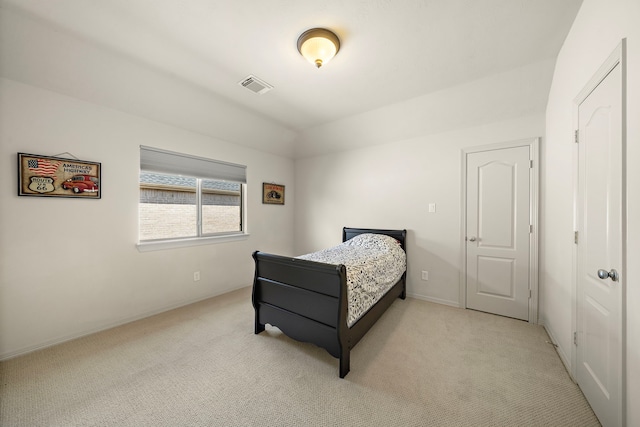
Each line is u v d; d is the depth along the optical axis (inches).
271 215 157.8
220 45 72.4
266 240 154.8
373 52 75.6
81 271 85.2
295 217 174.4
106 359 72.4
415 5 58.3
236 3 57.3
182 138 112.4
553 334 82.7
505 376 65.7
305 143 156.7
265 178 153.9
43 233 77.8
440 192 118.4
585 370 57.6
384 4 58.1
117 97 88.9
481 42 71.4
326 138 146.5
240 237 137.9
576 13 60.9
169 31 66.6
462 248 112.8
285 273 78.3
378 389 61.0
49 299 78.9
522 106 95.3
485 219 107.6
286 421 51.7
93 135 87.0
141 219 104.0
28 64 70.8
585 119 58.6
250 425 50.8
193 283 117.3
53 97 78.7
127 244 95.7
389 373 67.1
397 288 113.5
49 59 71.7
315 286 70.7
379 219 137.6
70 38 68.7
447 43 71.7
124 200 94.8
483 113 102.6
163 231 110.7
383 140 133.6
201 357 73.8
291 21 63.1
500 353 76.5
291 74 87.6
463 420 51.8
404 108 112.0
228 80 91.4
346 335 66.5
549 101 88.1
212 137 124.6
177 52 75.5
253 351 77.0
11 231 72.5
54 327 79.7
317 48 68.8
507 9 59.7
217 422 51.4
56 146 79.5
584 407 54.9
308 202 167.8
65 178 81.0
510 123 101.5
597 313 52.4
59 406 54.9
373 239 122.7
